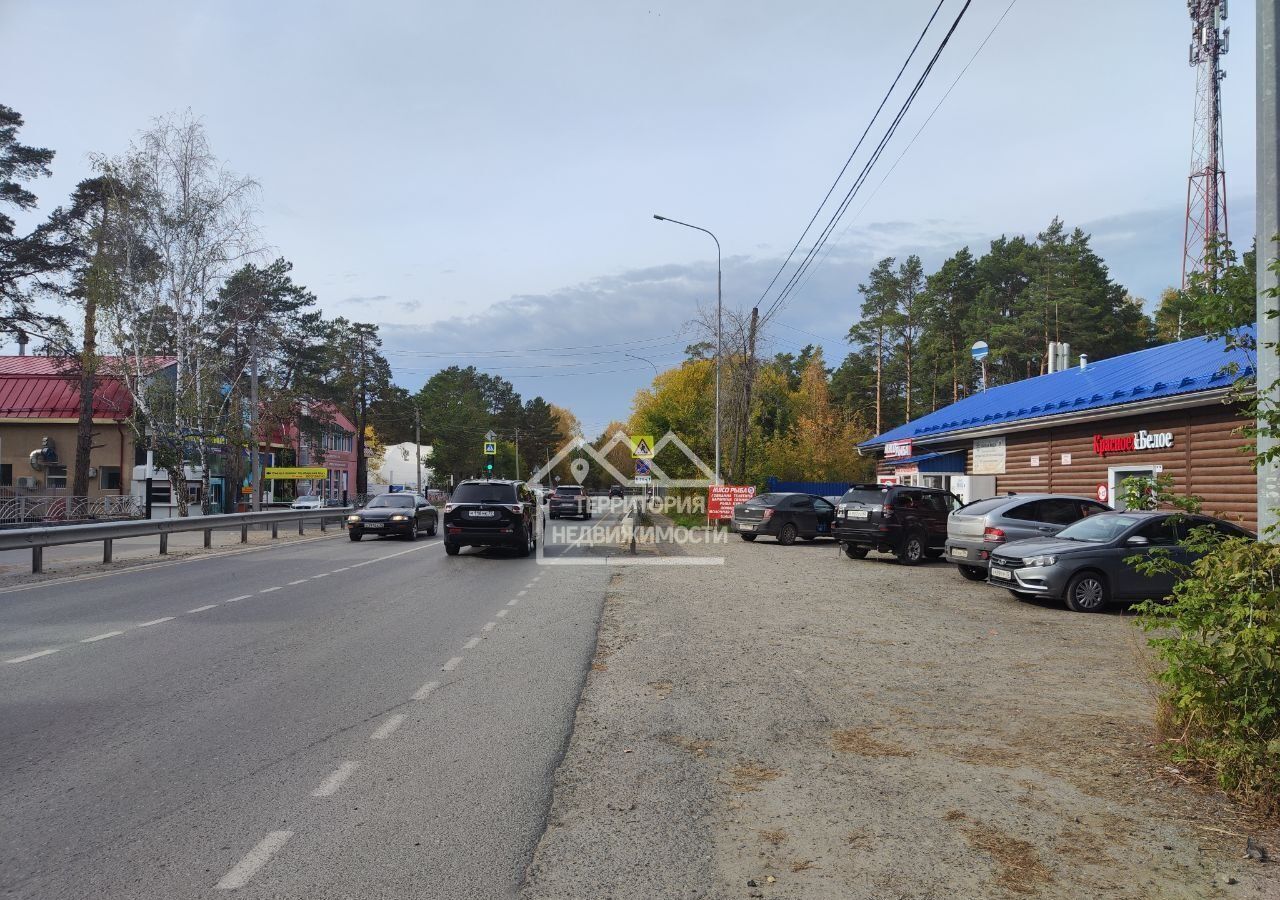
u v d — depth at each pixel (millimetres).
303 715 6414
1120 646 9398
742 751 5715
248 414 35438
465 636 9820
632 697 7129
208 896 3600
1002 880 3850
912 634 10148
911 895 3705
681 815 4602
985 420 22312
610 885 3770
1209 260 6422
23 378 40875
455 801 4746
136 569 16859
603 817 4566
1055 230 51906
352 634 9805
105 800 4664
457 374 104438
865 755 5633
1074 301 47406
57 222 33500
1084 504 15391
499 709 6688
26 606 11688
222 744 5684
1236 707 4855
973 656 8852
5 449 39438
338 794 4816
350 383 60500
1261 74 5844
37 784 4902
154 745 5641
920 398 61562
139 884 3695
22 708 6512
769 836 4332
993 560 13086
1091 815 4598
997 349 49938
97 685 7242
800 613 11797
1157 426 16578
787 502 25328
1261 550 4824
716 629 10484
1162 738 5660
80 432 36219
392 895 3637
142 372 30359
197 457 32250
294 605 12016
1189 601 5070
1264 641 4598
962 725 6324
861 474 39375
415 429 86125
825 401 59656
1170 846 4203
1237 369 6445
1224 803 4754
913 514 18953
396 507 26531
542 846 4172
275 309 50219
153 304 30047
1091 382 20141
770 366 42031
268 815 4492
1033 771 5301
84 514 35875
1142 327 52344
